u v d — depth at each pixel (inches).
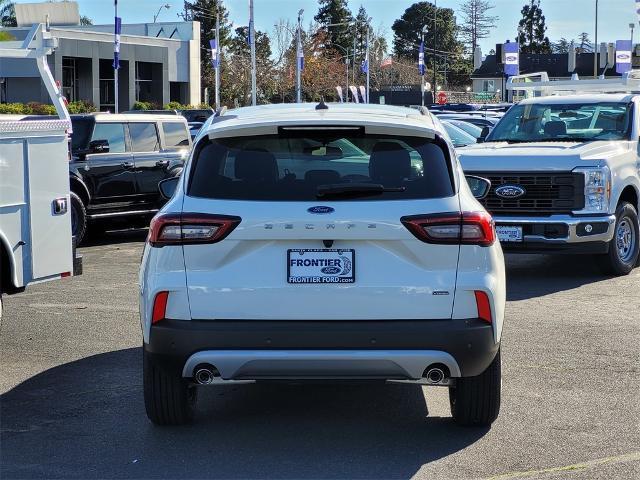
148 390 224.1
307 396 262.1
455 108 1551.4
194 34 2810.0
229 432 230.5
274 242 206.1
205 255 206.8
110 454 214.7
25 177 294.0
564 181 447.8
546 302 404.5
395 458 212.2
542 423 237.8
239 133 216.4
